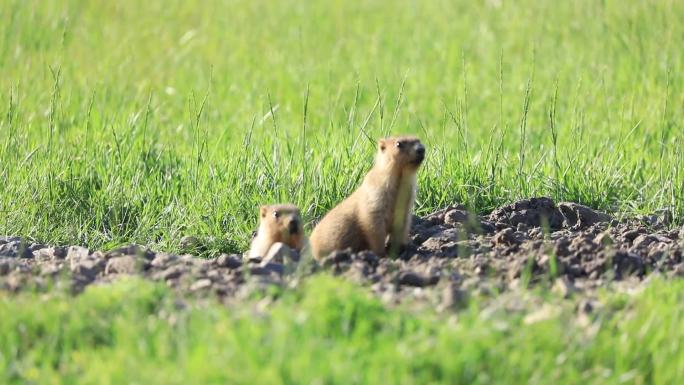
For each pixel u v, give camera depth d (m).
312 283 9.52
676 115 18.73
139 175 15.38
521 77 22.52
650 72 20.69
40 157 15.62
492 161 15.15
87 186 15.02
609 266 11.01
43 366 8.59
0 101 18.98
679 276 10.88
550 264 10.78
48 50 23.73
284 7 31.75
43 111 19.14
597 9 25.44
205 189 14.68
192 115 19.42
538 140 18.41
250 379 7.89
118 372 8.18
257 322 8.78
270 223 12.23
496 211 13.69
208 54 25.27
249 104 20.73
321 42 26.64
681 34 22.50
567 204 13.67
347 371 7.97
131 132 17.31
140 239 13.59
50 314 9.23
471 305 9.38
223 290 10.14
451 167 15.04
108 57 23.05
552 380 8.23
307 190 14.49
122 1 31.27
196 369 8.01
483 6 29.92
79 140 16.69
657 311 9.30
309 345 8.31
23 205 14.19
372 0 32.94
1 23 24.84
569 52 23.36
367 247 12.23
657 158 16.66
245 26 28.44
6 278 10.59
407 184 12.16
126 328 8.90
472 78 22.97
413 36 26.95
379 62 24.56
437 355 8.26
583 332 9.02
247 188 14.62
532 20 26.59
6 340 9.00
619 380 8.40
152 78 22.47
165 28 27.88
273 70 23.88
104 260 11.41
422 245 12.52
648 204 14.45
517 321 9.16
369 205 12.05
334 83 22.62
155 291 9.73
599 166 15.58
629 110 19.16
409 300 9.75
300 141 16.66
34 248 12.80
